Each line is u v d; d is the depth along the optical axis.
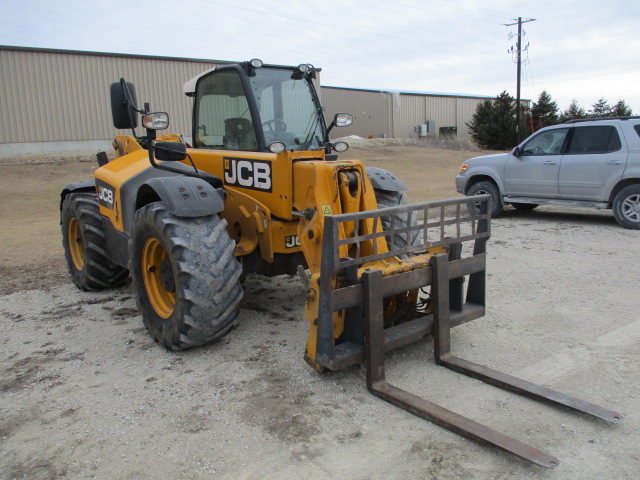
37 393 3.69
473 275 4.41
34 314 5.34
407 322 4.00
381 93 38.75
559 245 8.05
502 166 10.58
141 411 3.42
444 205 3.95
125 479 2.77
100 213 5.77
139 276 4.54
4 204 13.41
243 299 5.68
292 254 4.81
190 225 4.07
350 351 3.62
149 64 23.25
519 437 3.07
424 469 2.79
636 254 7.32
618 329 4.62
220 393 3.63
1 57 20.14
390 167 23.81
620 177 9.09
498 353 4.20
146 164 5.09
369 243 4.09
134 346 4.47
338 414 3.33
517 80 36.22
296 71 4.92
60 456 2.98
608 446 2.97
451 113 42.59
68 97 21.61
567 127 9.83
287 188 4.29
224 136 5.02
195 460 2.91
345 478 2.74
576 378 3.76
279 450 2.98
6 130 20.50
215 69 4.96
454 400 3.49
